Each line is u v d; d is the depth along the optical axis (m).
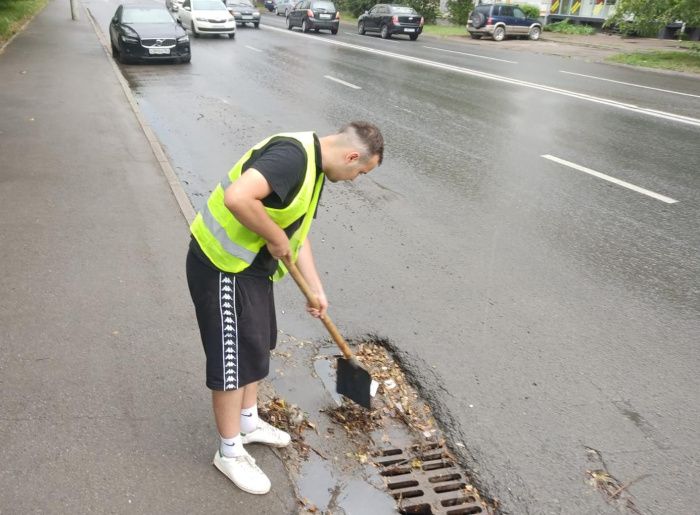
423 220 5.70
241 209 2.01
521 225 5.64
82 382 3.11
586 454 2.93
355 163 2.23
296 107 10.60
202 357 3.39
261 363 2.44
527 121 9.97
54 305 3.80
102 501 2.42
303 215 2.29
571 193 6.54
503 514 2.61
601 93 13.01
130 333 3.56
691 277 4.75
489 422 3.13
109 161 6.68
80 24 22.31
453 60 18.31
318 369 3.47
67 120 8.39
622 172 7.33
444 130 9.23
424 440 3.01
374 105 10.96
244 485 2.53
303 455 2.84
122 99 9.93
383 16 25.59
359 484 2.71
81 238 4.76
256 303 2.34
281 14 39.00
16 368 3.18
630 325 4.05
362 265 4.74
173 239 4.86
